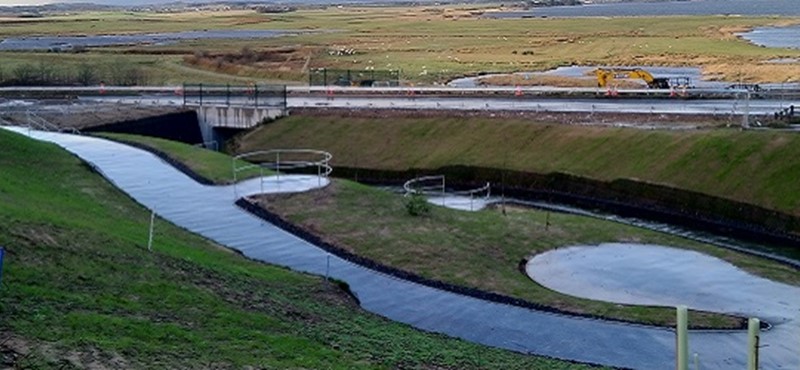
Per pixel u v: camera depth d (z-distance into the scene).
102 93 78.81
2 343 16.06
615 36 149.62
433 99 71.38
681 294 31.31
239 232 36.34
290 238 35.88
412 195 43.00
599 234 39.28
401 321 27.55
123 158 49.16
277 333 21.05
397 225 37.72
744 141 48.41
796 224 41.53
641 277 33.31
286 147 62.66
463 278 31.78
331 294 28.50
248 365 17.91
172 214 38.31
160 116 66.38
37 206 29.94
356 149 60.84
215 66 109.31
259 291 25.59
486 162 55.69
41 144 45.19
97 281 21.45
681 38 144.00
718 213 44.78
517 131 58.12
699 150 49.31
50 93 78.69
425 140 60.06
